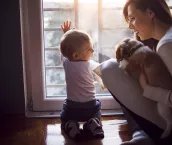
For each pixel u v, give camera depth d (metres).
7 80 1.65
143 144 1.26
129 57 1.13
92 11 1.67
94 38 1.71
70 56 1.47
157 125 1.19
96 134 1.43
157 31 1.20
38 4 1.60
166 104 1.09
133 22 1.22
